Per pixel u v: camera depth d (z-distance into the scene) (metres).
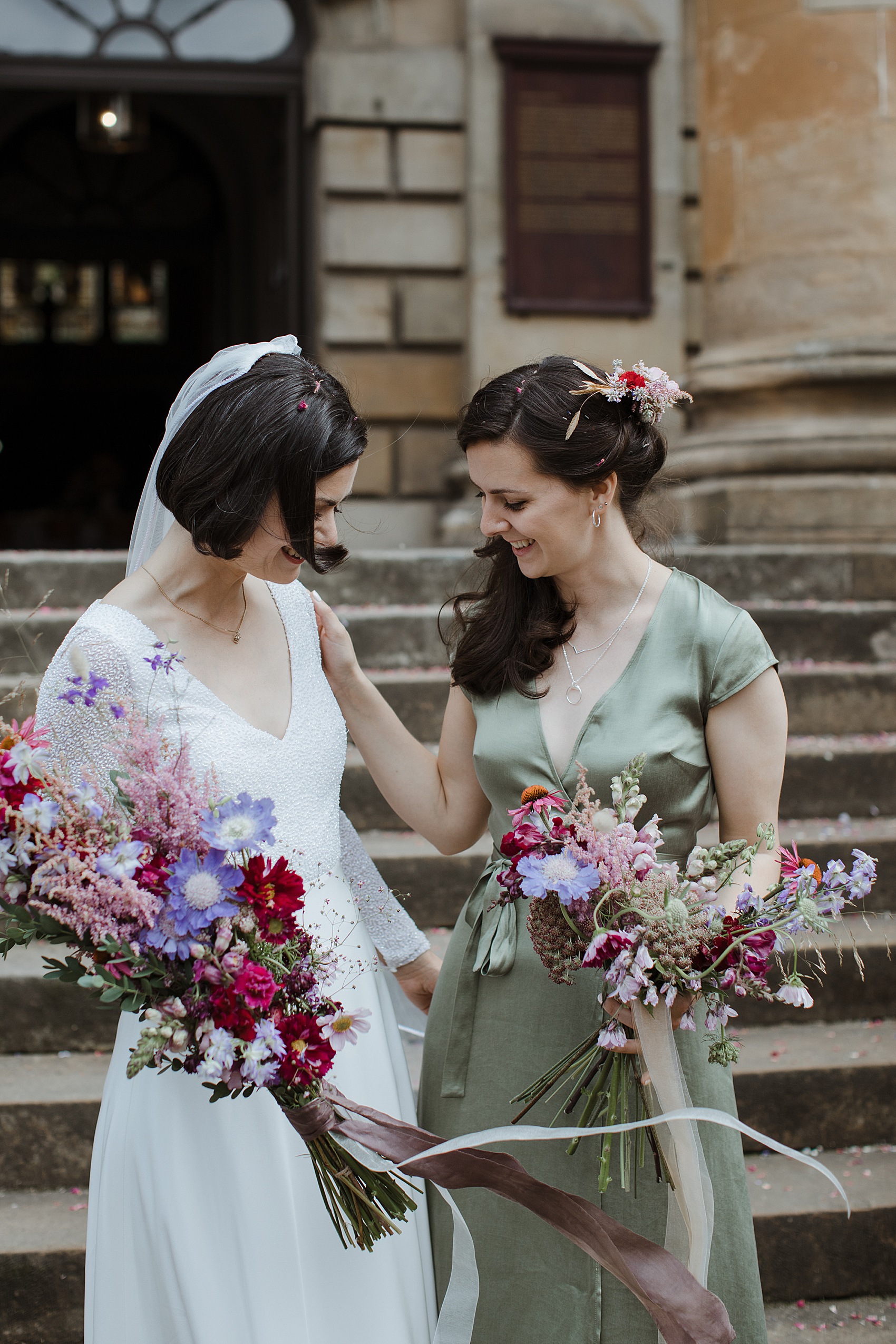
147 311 14.45
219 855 1.40
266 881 1.42
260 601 1.84
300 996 1.48
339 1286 1.63
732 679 1.75
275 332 8.81
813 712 4.20
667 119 7.12
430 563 4.79
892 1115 2.89
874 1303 2.57
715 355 5.94
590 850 1.52
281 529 1.58
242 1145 1.61
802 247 5.68
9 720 3.61
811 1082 2.85
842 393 5.66
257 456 1.53
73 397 14.40
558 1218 1.57
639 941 1.48
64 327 14.36
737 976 1.49
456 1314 1.64
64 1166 2.68
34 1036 2.99
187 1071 1.44
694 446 5.91
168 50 7.56
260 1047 1.36
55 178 12.77
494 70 7.02
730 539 5.53
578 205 7.04
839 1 5.54
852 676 4.21
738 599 4.82
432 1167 1.56
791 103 5.66
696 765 1.75
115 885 1.36
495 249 7.03
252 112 10.13
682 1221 1.66
